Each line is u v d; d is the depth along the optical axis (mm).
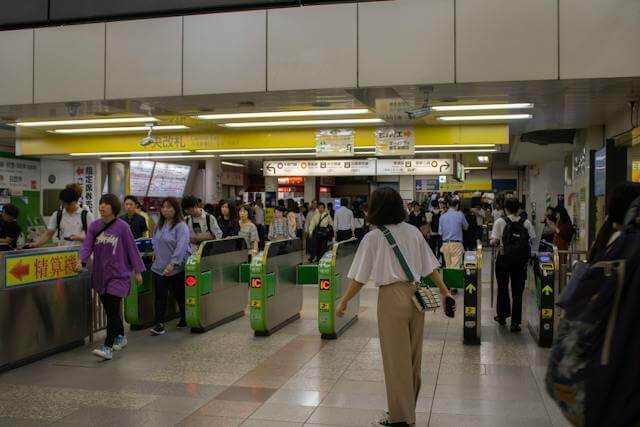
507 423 4801
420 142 13047
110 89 9586
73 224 8727
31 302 6840
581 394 2840
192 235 9648
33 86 9914
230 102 9797
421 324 4633
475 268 7605
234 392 5719
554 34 7945
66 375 6344
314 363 6785
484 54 8133
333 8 8656
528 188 34031
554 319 7543
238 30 9039
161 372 6449
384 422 4551
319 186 29141
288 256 9156
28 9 10664
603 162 12367
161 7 10156
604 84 8242
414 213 16000
